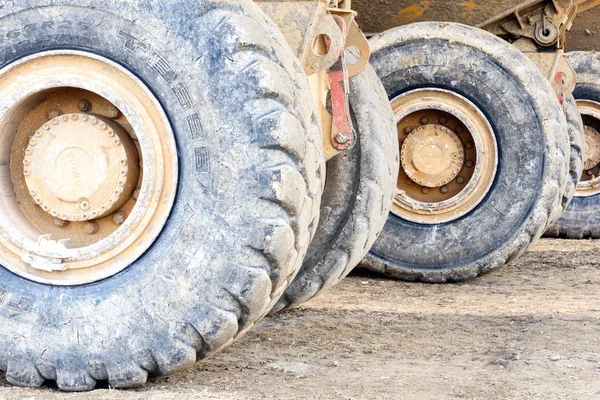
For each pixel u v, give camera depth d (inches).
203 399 164.9
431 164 333.4
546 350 222.7
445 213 329.7
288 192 162.7
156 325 165.6
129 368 167.5
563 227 501.0
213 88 163.8
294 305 244.5
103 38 167.2
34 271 171.0
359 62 224.1
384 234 332.8
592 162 516.4
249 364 200.8
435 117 334.6
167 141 166.2
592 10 468.4
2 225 171.5
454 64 325.7
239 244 163.0
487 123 325.7
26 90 170.4
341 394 175.3
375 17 362.9
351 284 325.7
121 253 167.9
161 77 165.3
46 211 175.9
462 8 359.6
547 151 322.7
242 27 164.2
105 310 167.3
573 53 500.7
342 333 240.5
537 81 324.2
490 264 327.9
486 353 219.8
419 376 193.8
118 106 166.9
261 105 162.9
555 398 174.9
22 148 178.1
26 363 170.6
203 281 164.1
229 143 163.5
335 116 213.9
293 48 194.7
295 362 205.2
